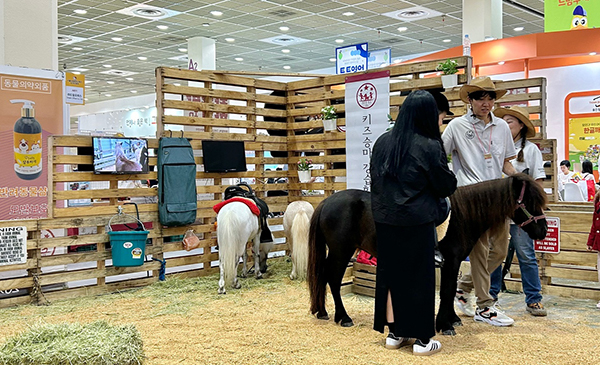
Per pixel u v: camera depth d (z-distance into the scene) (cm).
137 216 628
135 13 1395
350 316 475
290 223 675
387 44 1830
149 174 675
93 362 272
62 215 595
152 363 354
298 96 810
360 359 357
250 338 411
